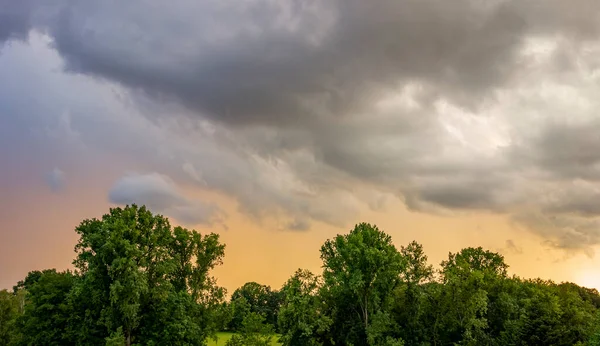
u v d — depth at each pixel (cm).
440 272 6869
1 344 7481
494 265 9119
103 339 5878
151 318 6197
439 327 6812
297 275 6556
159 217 6712
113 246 5906
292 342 6244
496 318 7112
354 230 7425
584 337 5934
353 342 6706
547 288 7394
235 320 11369
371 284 6969
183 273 6862
